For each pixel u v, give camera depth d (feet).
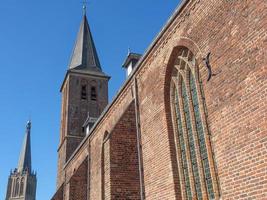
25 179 358.64
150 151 43.37
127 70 65.26
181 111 38.68
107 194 45.98
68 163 97.45
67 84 132.05
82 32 153.79
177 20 38.96
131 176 47.11
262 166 24.07
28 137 388.78
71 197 71.77
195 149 34.94
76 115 122.93
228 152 27.81
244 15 27.40
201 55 33.40
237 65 27.68
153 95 44.21
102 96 131.54
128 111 50.24
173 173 37.27
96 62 142.92
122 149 48.06
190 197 35.47
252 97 25.62
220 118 29.27
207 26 32.83
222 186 28.25
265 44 24.76
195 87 36.50
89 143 73.20
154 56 44.86
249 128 25.64
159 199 39.47
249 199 25.02
